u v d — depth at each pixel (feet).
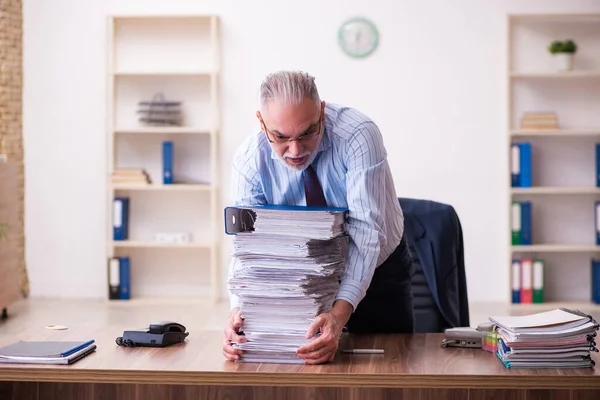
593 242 21.94
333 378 6.75
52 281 22.47
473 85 21.65
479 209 21.76
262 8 21.80
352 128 7.52
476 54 21.59
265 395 7.38
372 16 21.66
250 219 7.23
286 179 7.86
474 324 18.52
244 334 7.17
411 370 6.84
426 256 10.97
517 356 6.91
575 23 21.58
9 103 21.44
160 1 22.00
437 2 21.57
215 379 6.84
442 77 21.66
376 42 21.62
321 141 7.55
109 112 21.90
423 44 21.62
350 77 21.75
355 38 21.63
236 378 6.82
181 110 22.20
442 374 6.73
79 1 22.03
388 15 21.62
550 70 21.66
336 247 7.48
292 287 6.99
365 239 7.39
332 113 7.63
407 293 9.16
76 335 8.23
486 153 21.71
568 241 22.02
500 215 21.75
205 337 8.18
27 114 22.20
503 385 6.73
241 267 7.18
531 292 21.35
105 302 21.77
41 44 22.09
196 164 22.31
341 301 7.24
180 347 7.73
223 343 7.27
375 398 7.27
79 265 22.40
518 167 21.42
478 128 21.70
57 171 22.30
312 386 6.99
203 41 22.07
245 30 21.86
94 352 7.50
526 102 21.76
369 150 7.48
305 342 7.04
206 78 22.11
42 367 6.93
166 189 22.33
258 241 7.11
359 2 21.66
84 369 6.91
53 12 22.03
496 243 21.79
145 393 7.45
